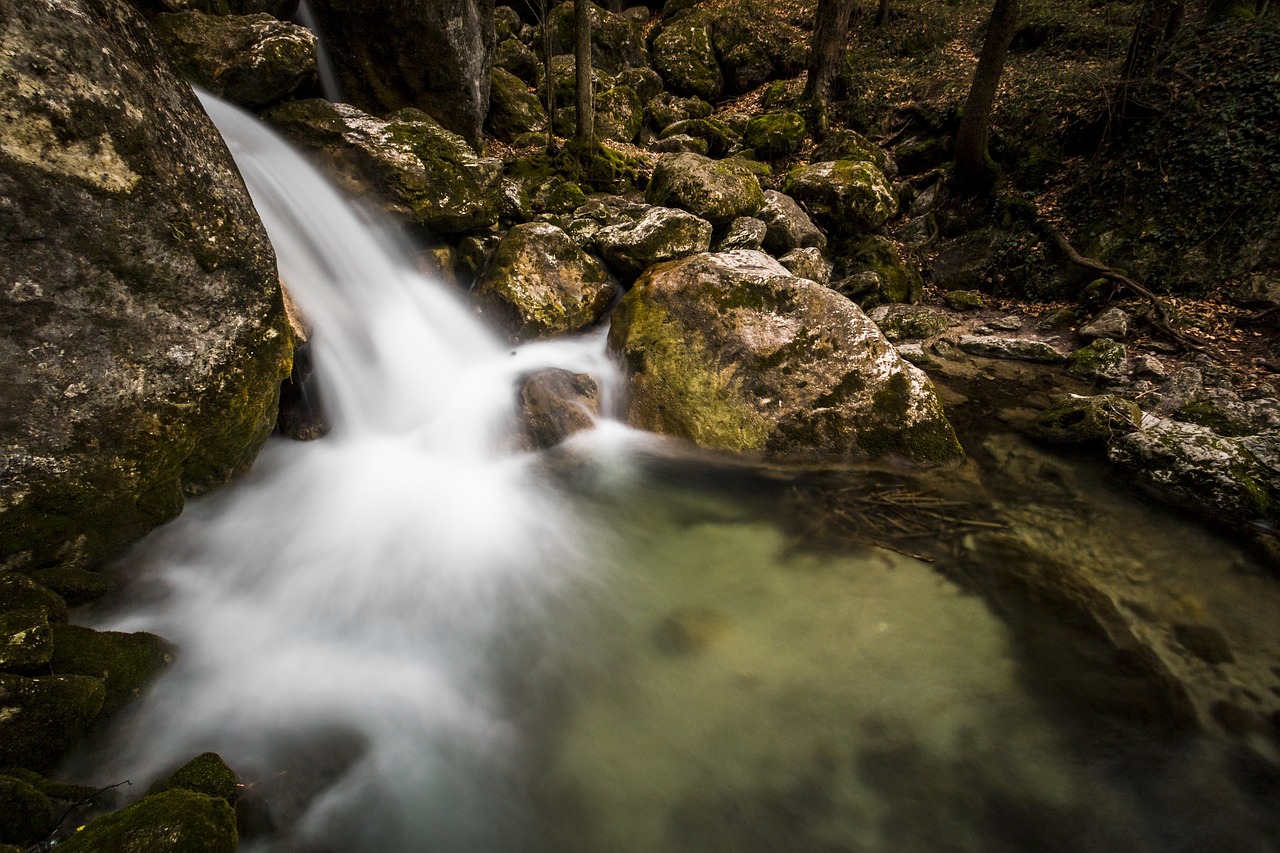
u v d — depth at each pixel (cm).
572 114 1453
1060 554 444
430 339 653
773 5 2120
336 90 938
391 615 372
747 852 262
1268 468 491
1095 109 1141
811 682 341
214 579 366
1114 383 747
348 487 470
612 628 379
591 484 529
